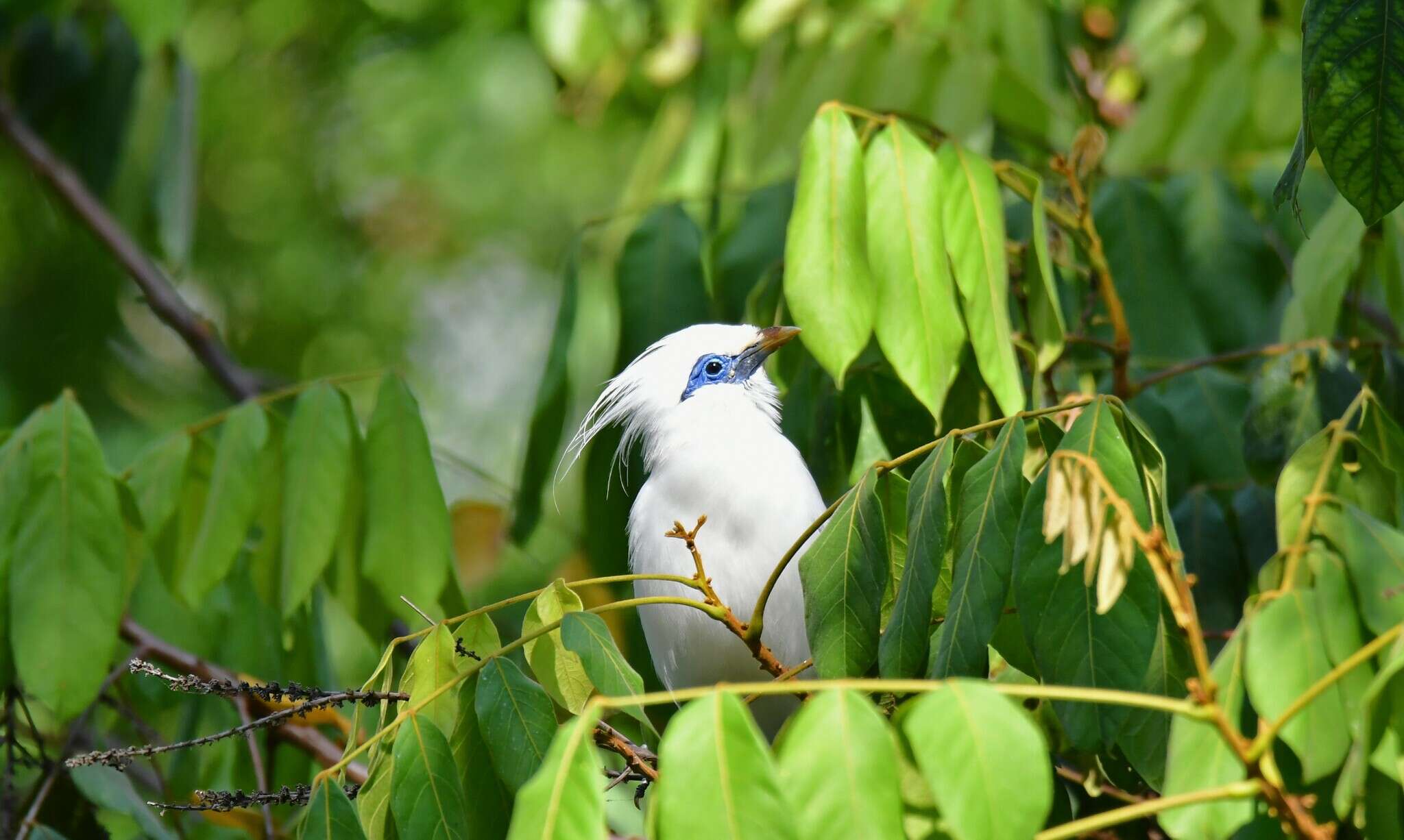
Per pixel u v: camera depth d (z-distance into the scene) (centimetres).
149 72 1234
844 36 959
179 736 925
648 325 869
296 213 1753
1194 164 942
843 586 558
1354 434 568
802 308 621
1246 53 945
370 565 764
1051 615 496
